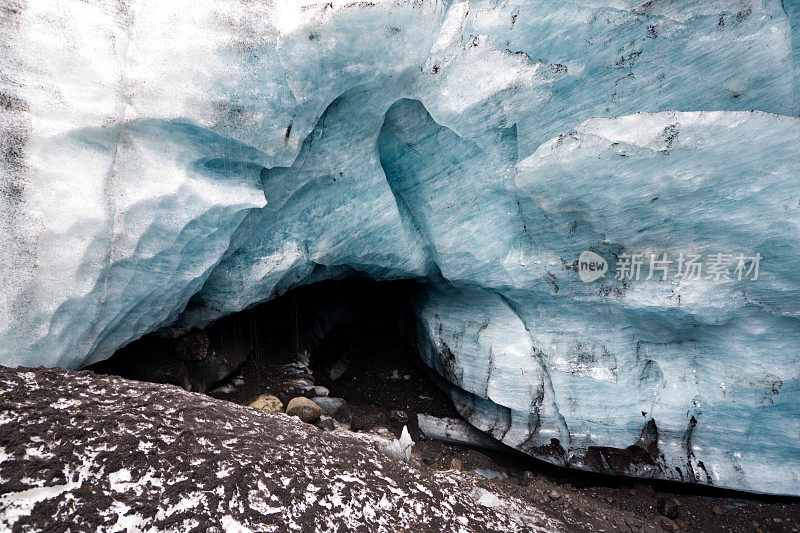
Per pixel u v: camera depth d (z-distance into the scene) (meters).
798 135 2.68
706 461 3.58
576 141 2.91
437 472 2.94
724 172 2.85
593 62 2.91
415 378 4.94
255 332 4.48
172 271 2.61
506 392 3.87
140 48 2.30
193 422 2.22
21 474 1.68
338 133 2.97
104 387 2.23
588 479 3.84
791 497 3.53
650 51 2.85
